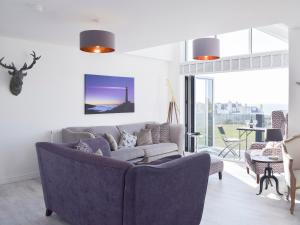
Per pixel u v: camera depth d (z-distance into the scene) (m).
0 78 4.52
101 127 5.54
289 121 4.38
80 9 3.29
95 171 2.39
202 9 3.27
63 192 2.92
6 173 4.62
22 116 4.77
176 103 7.34
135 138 5.82
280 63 5.55
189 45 7.27
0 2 3.07
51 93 5.12
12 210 3.44
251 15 3.50
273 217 3.23
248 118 6.90
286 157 3.55
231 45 6.33
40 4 3.13
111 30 4.20
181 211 2.56
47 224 3.06
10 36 4.54
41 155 3.22
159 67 7.25
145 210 2.21
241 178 4.85
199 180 2.70
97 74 5.85
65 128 5.18
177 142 6.15
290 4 3.12
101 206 2.42
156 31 4.26
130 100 6.50
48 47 5.07
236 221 3.12
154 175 2.21
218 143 7.55
